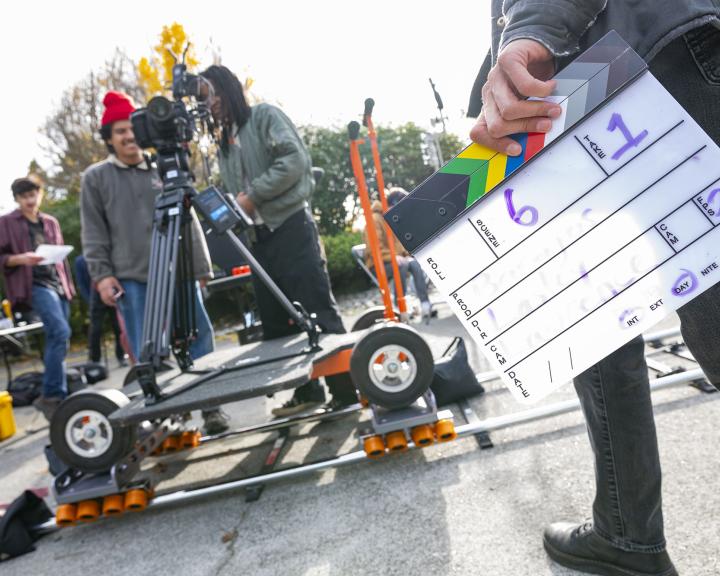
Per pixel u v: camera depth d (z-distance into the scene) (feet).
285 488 7.27
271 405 12.38
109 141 10.40
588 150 2.39
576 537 4.37
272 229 9.74
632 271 2.42
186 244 8.38
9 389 18.28
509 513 5.51
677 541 4.53
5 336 19.03
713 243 2.36
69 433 6.96
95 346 21.70
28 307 14.74
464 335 15.40
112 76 56.08
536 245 2.46
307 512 6.48
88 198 10.32
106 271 10.30
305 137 50.11
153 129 7.43
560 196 2.43
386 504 6.26
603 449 3.92
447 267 2.50
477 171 2.46
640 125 2.36
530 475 6.20
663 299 2.40
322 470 7.16
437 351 13.74
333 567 5.24
